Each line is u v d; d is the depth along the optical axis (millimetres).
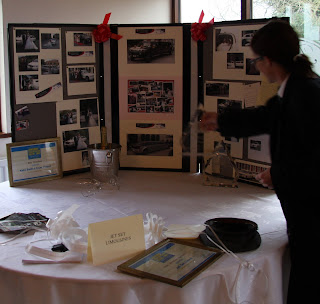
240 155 1977
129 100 2139
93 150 1899
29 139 1979
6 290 1155
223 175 1954
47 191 1850
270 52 1241
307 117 1148
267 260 1226
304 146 1174
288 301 1281
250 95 1902
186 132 2123
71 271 1125
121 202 1695
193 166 2156
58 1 2912
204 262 1154
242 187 1918
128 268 1119
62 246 1267
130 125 2160
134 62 2104
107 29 2068
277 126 1291
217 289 1138
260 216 1544
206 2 3211
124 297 1077
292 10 2521
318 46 2379
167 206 1649
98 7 3127
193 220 1499
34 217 1496
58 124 2043
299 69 1227
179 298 1058
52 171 2021
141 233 1242
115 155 1920
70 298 1096
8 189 1883
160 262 1159
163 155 2168
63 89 2035
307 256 1209
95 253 1165
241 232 1265
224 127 1683
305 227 1197
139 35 2080
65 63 2027
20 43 1915
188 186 1925
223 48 1963
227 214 1563
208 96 2053
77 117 2090
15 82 1922
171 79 2094
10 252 1241
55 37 1986
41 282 1102
